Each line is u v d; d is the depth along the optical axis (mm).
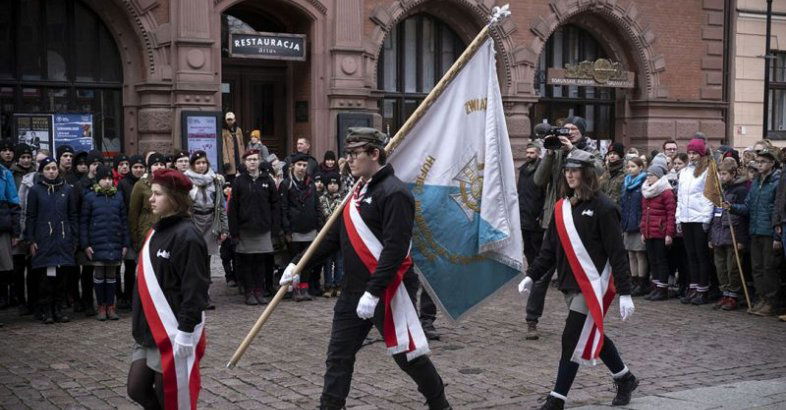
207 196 10320
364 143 5266
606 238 5875
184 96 15375
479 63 6570
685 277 11422
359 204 5316
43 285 9383
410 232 5219
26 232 9312
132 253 9719
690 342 8594
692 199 10664
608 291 6035
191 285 4711
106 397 6500
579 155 6000
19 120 14758
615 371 6129
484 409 6176
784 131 23594
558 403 5883
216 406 6273
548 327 9188
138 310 4832
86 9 15211
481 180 6527
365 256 5242
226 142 15633
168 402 4742
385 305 5242
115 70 15523
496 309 10156
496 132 6586
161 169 4867
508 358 7836
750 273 10789
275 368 7391
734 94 22406
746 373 7371
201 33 15477
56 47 15039
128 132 15492
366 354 7941
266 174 10562
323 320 9508
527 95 19234
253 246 10398
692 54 21609
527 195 10219
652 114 21156
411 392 6668
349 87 16891
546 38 19438
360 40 17000
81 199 9445
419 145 6430
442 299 6469
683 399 6301
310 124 16969
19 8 14711
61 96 15117
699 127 21812
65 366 7465
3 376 7129
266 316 5332
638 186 11305
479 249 6469
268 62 17609
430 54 19125
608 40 20922
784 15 22859
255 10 17234
